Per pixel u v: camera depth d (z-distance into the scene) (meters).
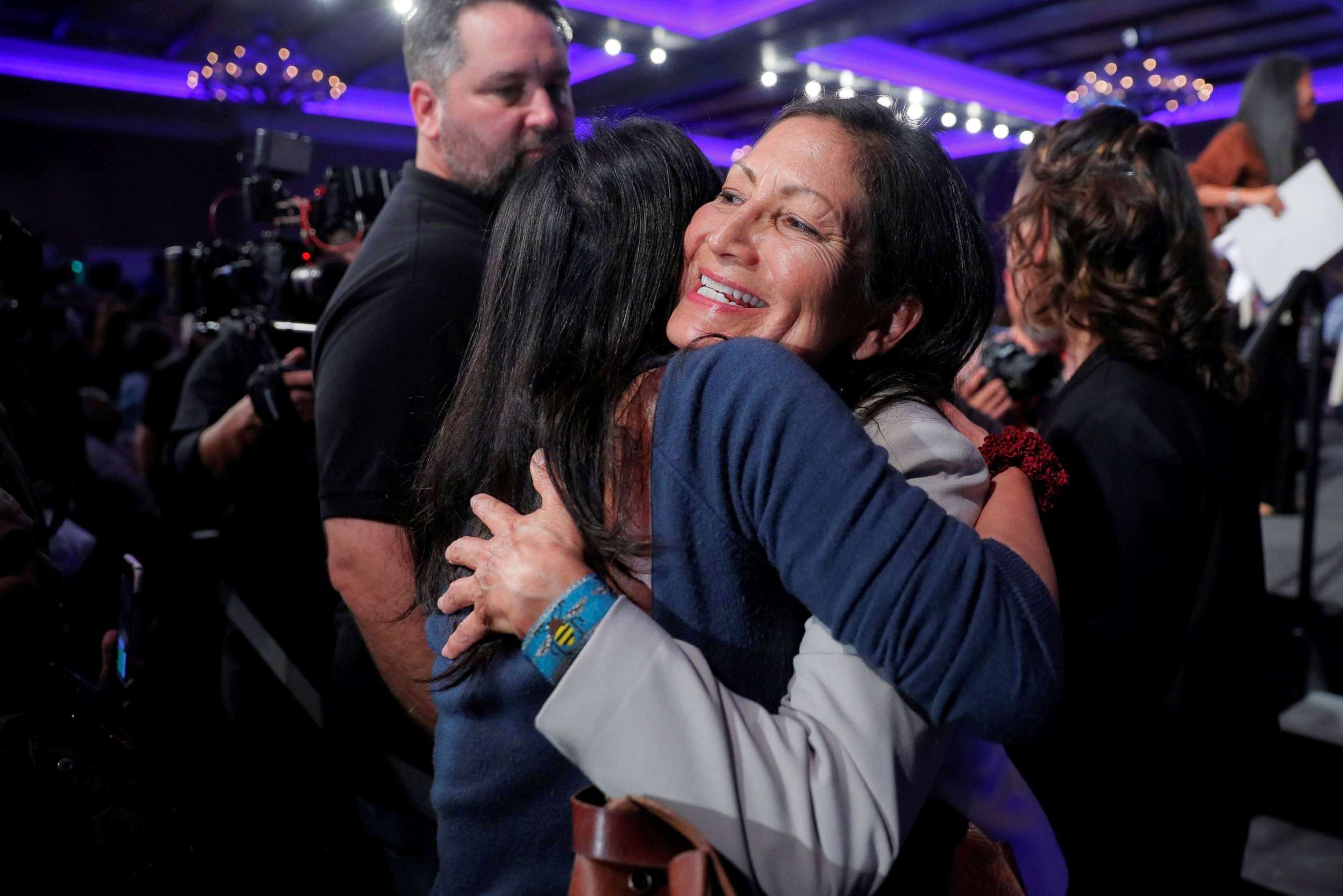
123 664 1.26
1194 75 9.25
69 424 1.60
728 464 0.72
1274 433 3.39
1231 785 1.33
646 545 0.73
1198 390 1.30
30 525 1.01
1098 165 1.36
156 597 1.41
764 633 0.75
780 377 0.71
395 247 1.40
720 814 0.66
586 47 8.81
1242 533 1.33
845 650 0.72
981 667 0.66
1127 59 7.16
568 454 0.76
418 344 1.33
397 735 1.52
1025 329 1.48
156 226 11.55
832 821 0.67
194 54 10.12
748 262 0.81
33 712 0.92
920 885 0.78
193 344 2.88
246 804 1.81
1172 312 1.30
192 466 2.13
